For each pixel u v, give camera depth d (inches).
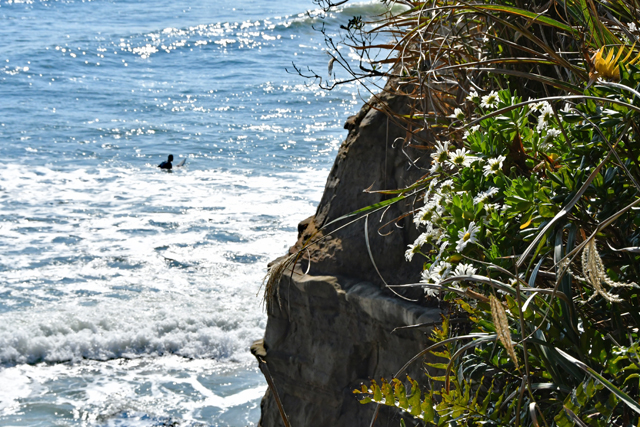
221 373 342.3
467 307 59.6
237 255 473.7
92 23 1823.3
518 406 44.3
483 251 59.5
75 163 733.9
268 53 1466.5
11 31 1648.6
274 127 924.0
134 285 430.0
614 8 73.7
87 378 335.6
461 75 92.6
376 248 125.3
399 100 127.0
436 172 74.5
